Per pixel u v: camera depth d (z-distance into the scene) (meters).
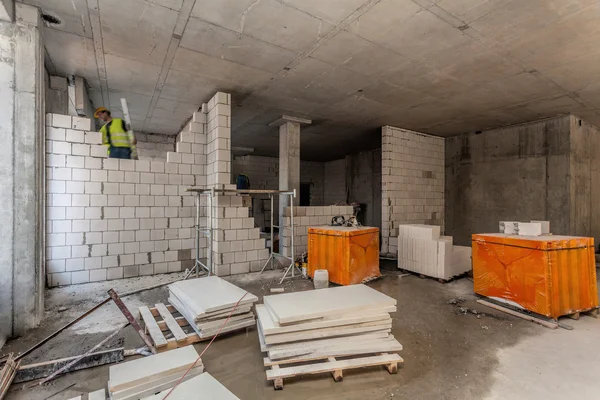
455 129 6.65
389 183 6.41
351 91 4.50
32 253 2.54
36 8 2.57
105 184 4.05
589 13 2.61
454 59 3.50
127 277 4.19
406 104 5.05
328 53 3.38
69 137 3.83
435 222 7.17
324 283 3.54
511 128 6.22
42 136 2.76
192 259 4.66
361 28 2.88
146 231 4.33
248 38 3.07
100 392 1.59
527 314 2.86
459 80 4.08
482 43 3.14
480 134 6.73
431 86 4.29
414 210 6.81
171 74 3.90
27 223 2.52
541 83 4.14
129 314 2.15
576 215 5.55
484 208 6.62
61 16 2.70
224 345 2.29
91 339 2.37
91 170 3.96
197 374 1.77
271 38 3.07
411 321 2.77
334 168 11.68
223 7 2.58
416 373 1.94
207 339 2.36
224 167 4.37
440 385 1.82
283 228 5.38
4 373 1.73
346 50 3.31
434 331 2.56
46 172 3.70
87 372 1.94
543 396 1.72
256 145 8.80
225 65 3.66
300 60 3.54
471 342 2.37
